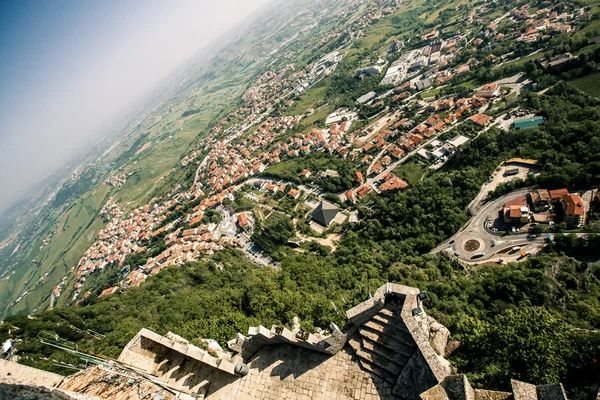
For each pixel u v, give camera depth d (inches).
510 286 2898.6
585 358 1151.0
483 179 5068.9
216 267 5787.4
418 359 1071.6
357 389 1125.1
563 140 4852.4
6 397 613.9
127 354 1247.5
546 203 4207.7
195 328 2201.0
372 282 3444.9
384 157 7347.4
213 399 1259.8
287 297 2321.6
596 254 3511.3
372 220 5585.6
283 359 1337.4
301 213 7126.0
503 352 1214.9
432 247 4544.8
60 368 2214.6
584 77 6195.9
